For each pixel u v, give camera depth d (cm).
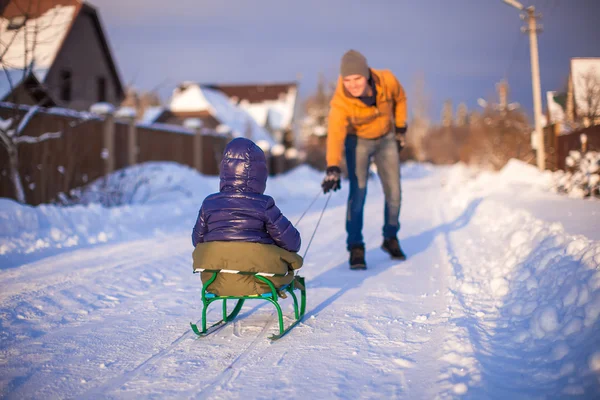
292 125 5959
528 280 412
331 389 273
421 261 632
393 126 620
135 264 636
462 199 1315
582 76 1494
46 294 481
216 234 354
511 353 305
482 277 498
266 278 352
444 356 309
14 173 980
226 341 357
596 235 470
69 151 1326
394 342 345
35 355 332
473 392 251
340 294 484
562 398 234
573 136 1529
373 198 1772
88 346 350
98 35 2495
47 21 1656
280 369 303
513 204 904
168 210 1235
